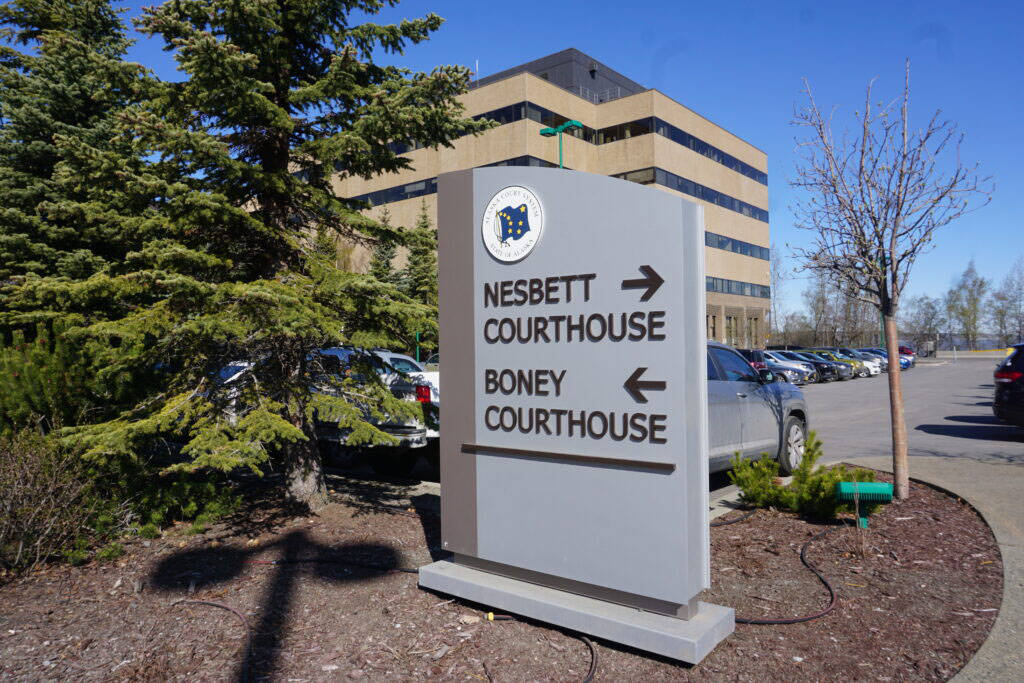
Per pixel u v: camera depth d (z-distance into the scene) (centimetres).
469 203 434
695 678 325
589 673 334
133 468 603
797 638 364
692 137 4981
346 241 680
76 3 1162
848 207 628
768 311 6328
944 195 604
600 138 4681
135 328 508
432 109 559
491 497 423
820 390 2566
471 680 333
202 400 531
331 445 908
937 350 8088
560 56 5200
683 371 345
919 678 318
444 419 447
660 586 353
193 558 511
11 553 496
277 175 571
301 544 530
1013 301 7838
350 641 377
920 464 794
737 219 5738
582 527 381
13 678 343
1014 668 322
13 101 1096
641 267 359
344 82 558
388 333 582
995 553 475
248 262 626
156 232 552
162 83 545
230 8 519
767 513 607
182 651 370
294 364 595
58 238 1027
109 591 458
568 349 388
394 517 598
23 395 597
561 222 391
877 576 446
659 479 353
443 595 436
